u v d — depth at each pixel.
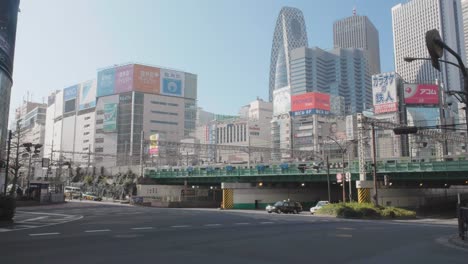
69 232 21.23
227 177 77.19
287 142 158.00
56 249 14.91
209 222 29.98
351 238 19.72
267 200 76.62
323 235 20.97
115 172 110.81
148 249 15.07
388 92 130.62
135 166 102.69
